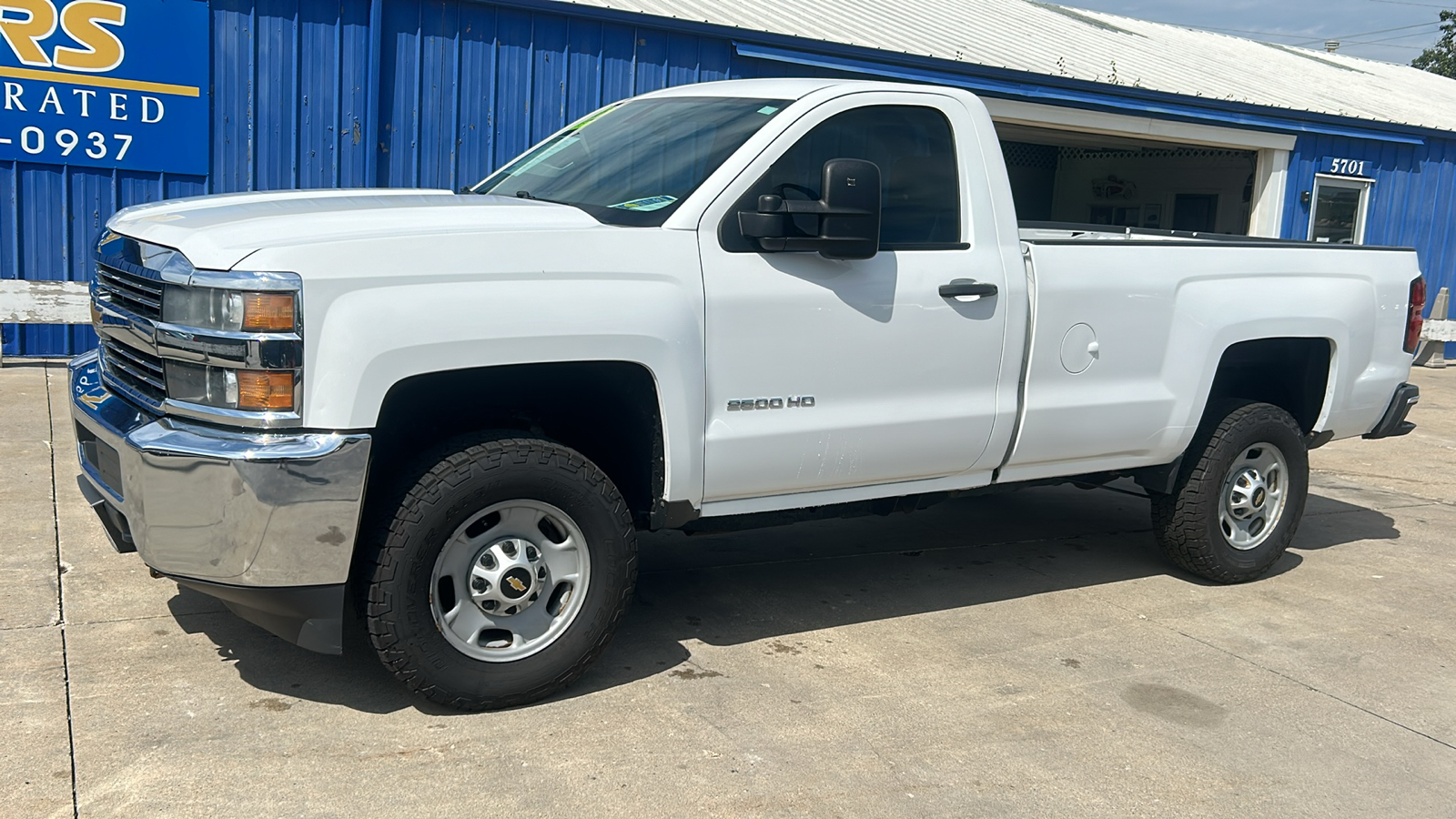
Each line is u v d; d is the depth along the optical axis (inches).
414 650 135.3
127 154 344.2
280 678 149.3
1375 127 613.9
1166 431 196.2
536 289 135.9
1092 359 185.8
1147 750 143.6
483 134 385.1
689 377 147.4
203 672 149.5
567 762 131.8
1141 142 605.9
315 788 122.6
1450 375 570.9
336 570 129.1
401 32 366.3
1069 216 842.8
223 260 124.6
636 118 183.6
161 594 174.6
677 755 134.9
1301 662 176.2
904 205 168.1
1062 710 153.9
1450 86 862.5
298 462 123.9
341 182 367.9
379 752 131.5
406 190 178.4
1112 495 285.9
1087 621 190.5
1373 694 165.0
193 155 350.3
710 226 150.8
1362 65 866.8
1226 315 198.5
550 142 195.0
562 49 392.8
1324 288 212.1
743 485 156.9
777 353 155.0
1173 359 194.7
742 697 152.3
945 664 167.8
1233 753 144.3
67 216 342.3
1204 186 740.0
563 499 142.0
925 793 129.7
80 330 357.1
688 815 121.9
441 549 135.9
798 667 163.8
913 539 235.9
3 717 133.6
